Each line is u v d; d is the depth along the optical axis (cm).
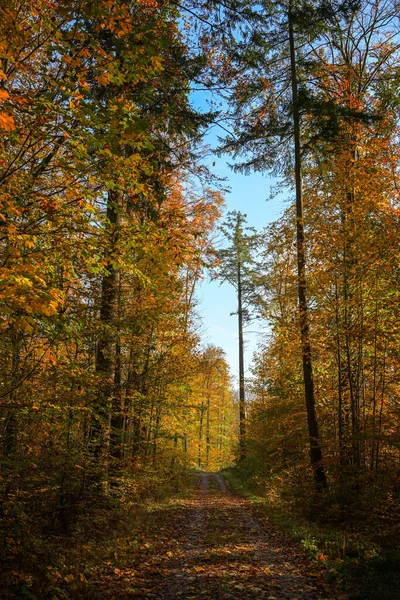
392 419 1005
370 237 1057
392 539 761
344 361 1202
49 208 470
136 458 1095
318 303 1203
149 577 587
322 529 898
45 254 485
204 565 653
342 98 1439
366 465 1076
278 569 634
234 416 4325
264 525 1050
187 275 1405
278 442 1627
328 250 1133
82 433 888
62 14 429
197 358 1371
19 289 399
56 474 734
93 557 655
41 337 586
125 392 1023
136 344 998
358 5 1123
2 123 349
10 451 659
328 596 507
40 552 604
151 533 887
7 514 596
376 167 1114
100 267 545
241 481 2316
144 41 456
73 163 481
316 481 1131
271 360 1848
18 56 477
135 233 545
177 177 1172
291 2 1170
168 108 1000
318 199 1177
